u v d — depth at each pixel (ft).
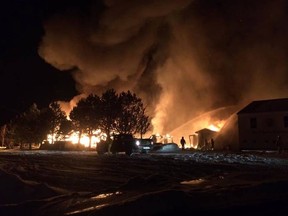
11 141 243.19
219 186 26.94
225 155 102.47
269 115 139.95
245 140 144.46
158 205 19.97
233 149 160.15
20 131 219.00
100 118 186.70
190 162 72.79
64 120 217.77
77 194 25.71
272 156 95.30
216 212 20.52
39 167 62.49
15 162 76.33
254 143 142.20
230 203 22.25
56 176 47.06
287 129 135.54
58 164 70.13
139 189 27.43
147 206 19.80
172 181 32.09
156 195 20.83
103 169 57.98
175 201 20.58
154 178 32.50
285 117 136.56
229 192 24.07
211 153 121.49
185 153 125.70
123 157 97.04
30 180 41.55
